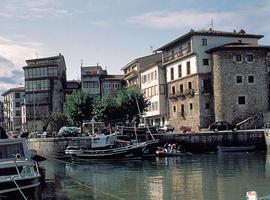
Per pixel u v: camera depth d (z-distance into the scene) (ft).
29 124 400.88
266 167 143.84
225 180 117.50
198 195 95.86
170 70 308.40
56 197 98.68
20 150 96.58
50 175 145.89
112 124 270.67
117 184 117.39
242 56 259.80
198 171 140.56
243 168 143.84
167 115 314.96
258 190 99.71
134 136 218.79
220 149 215.51
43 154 232.32
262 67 261.24
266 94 261.24
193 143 219.82
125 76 395.55
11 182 82.74
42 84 401.70
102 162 186.29
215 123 244.42
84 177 136.87
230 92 258.16
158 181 120.26
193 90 274.77
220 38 277.03
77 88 417.69
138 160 189.98
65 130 249.55
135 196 97.30
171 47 306.35
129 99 271.28
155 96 326.24
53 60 404.77
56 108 398.21
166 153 202.59
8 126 520.01
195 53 271.90
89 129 272.10
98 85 400.88
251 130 224.94
